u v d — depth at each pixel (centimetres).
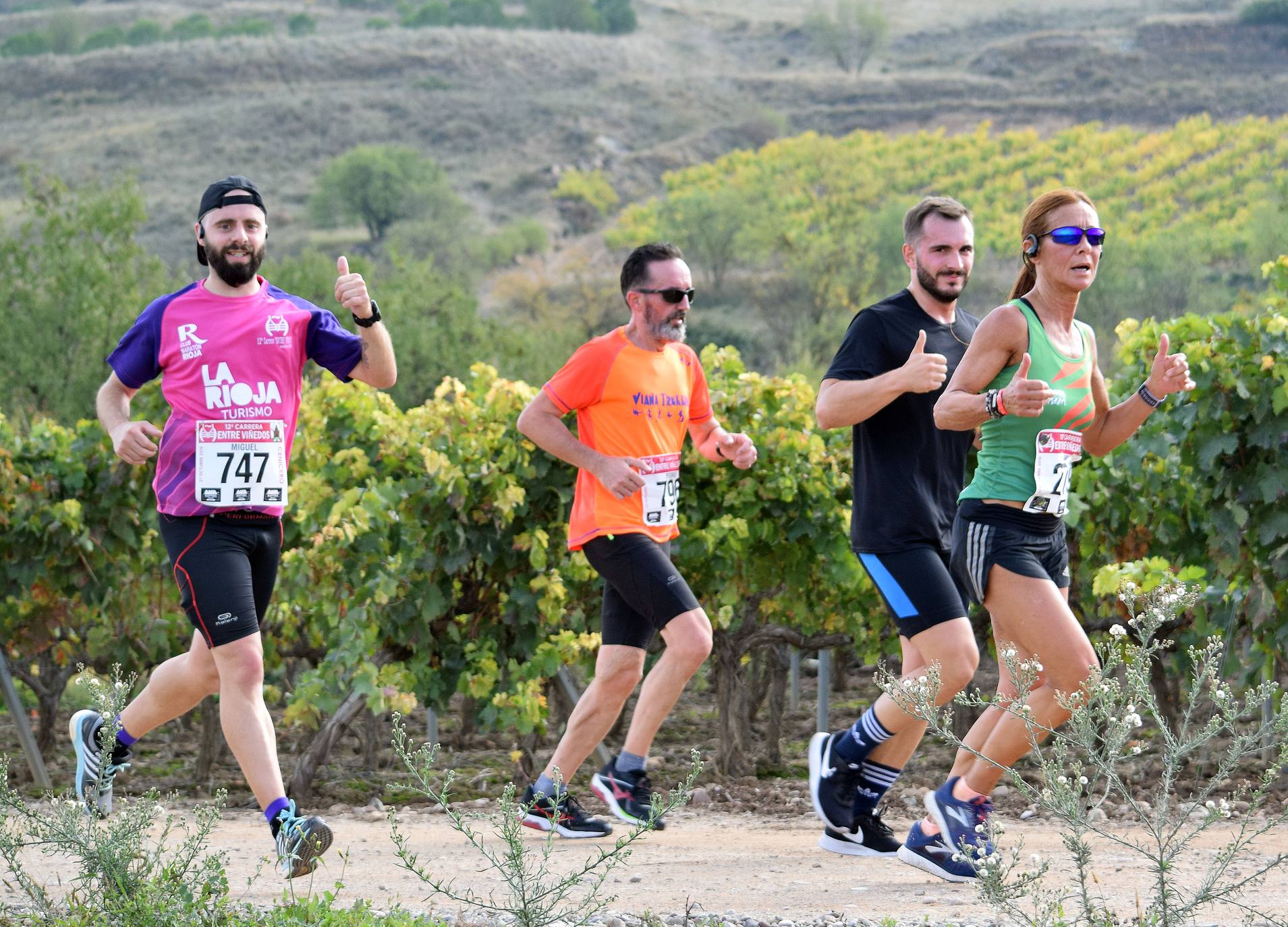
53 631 2136
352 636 1888
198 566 1173
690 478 2014
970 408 1151
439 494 1905
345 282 1223
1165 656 2000
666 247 1440
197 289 1222
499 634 2016
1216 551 1869
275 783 1138
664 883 1209
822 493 2023
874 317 1320
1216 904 1058
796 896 1144
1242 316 1828
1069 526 1997
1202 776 1786
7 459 2059
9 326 7375
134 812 1059
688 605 1408
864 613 2127
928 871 1208
